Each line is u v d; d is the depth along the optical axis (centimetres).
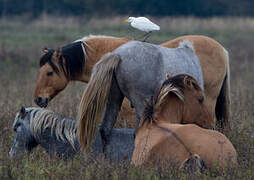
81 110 1259
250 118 1870
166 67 1281
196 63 1370
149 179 1055
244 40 5544
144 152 1104
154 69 1268
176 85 1184
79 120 1260
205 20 7194
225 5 8606
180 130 1102
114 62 1251
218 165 1072
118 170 1120
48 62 1535
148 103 1170
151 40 4969
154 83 1270
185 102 1202
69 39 5175
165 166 1070
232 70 3528
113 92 1305
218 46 1592
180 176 1041
